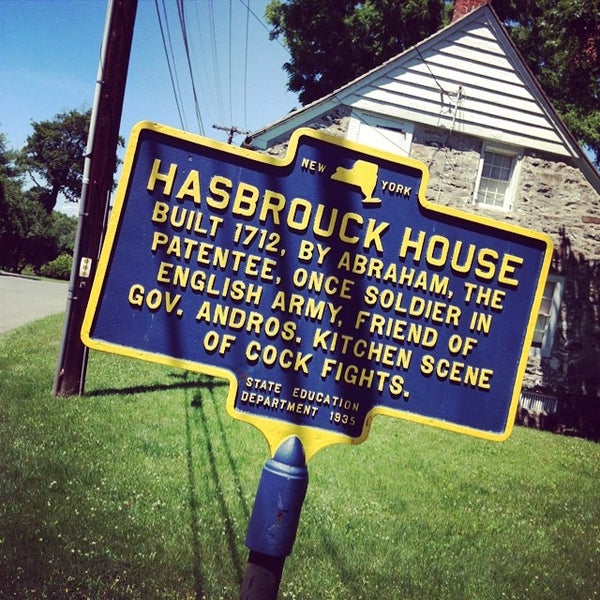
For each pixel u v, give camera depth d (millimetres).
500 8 19234
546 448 9805
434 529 5250
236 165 2633
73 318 8086
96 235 8109
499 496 6555
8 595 3395
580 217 12633
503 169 12812
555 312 12625
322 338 2678
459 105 12336
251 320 2631
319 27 20109
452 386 2787
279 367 2658
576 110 19953
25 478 5023
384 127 12195
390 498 5871
